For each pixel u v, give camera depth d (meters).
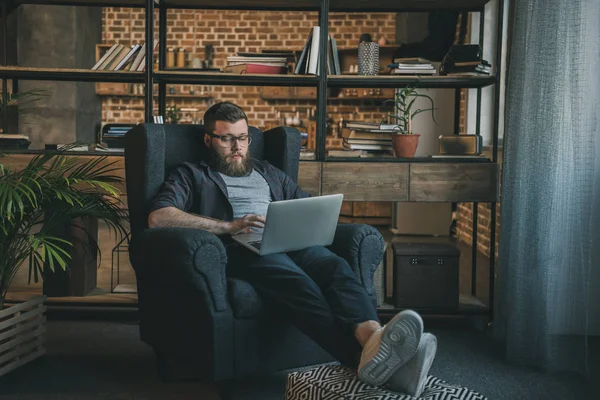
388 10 3.96
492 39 4.93
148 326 2.77
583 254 2.91
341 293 2.39
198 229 2.49
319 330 2.39
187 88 8.45
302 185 3.54
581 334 2.96
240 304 2.44
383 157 3.65
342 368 2.17
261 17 8.55
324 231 2.64
